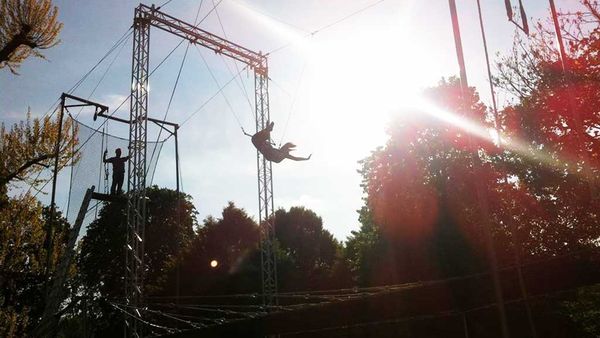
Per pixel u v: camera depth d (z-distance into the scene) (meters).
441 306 11.06
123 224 35.72
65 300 19.92
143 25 20.88
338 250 47.81
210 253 36.06
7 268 19.83
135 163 19.98
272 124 14.73
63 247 22.53
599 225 21.67
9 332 19.44
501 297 7.15
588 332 23.72
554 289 9.79
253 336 14.88
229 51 22.94
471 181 30.53
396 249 30.83
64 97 20.36
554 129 22.27
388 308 11.96
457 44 7.73
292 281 35.22
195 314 32.75
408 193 32.38
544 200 24.34
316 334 26.08
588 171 10.73
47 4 13.38
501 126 24.44
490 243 7.31
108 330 32.56
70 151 19.19
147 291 36.31
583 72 19.80
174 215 43.38
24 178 17.97
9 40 13.17
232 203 38.62
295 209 57.00
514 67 23.02
